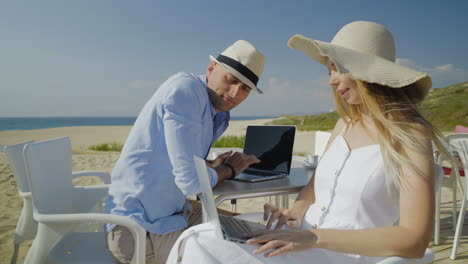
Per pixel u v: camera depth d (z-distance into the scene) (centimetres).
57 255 161
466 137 263
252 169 234
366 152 125
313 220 138
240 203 443
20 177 210
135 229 146
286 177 207
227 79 191
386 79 110
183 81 182
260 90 205
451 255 263
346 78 125
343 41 126
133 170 172
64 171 195
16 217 362
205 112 192
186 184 167
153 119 178
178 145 169
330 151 144
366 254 98
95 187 216
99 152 1017
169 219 175
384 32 123
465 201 261
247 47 190
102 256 163
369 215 120
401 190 104
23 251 281
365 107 129
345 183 126
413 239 96
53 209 177
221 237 103
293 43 139
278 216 141
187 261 107
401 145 112
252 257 102
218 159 210
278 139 226
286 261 104
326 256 111
